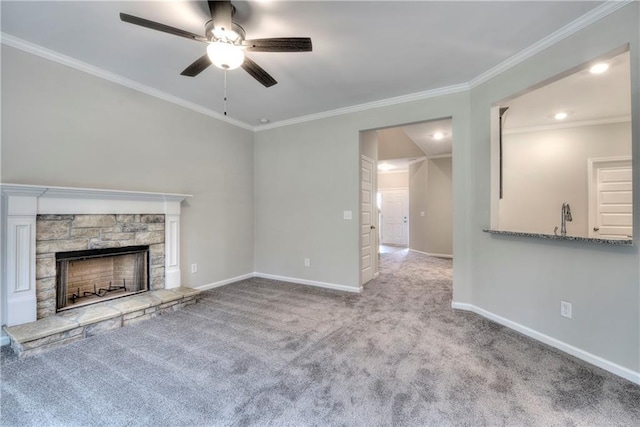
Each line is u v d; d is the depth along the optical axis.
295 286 4.30
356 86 3.30
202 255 4.03
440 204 7.23
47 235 2.58
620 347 1.96
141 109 3.30
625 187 4.25
